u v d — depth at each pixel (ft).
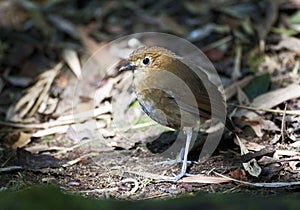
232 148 33.24
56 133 36.86
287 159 30.91
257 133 34.12
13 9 50.44
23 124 37.93
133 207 24.88
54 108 39.29
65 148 34.86
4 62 43.88
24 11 50.08
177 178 29.94
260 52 43.11
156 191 29.14
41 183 30.25
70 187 29.81
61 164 32.65
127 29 47.16
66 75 42.32
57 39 46.47
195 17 47.96
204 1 49.62
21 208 23.29
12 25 48.42
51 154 34.24
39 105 39.65
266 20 45.62
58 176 31.17
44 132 36.88
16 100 40.32
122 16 48.88
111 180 30.53
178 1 49.70
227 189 28.68
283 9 46.68
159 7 49.47
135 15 48.83
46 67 43.34
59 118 38.27
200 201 24.94
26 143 35.65
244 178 29.63
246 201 24.82
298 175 29.66
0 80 42.06
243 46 43.98
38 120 38.52
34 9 49.93
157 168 31.63
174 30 46.50
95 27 47.62
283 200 24.85
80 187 29.81
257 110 35.86
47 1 50.72
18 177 30.96
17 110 39.29
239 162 31.45
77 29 47.26
